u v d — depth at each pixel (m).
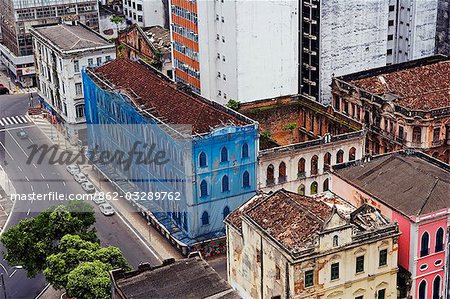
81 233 99.69
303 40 150.50
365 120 132.12
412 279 88.19
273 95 145.38
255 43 140.00
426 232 87.06
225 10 139.88
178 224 113.19
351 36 147.50
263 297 86.25
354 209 89.06
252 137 108.31
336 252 80.88
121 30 184.50
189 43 155.25
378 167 97.19
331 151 115.25
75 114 149.62
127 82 130.00
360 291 84.31
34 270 97.81
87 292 86.06
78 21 177.00
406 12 158.25
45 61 159.25
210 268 80.44
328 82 148.75
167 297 75.19
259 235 84.38
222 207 110.00
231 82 143.75
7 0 188.00
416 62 147.25
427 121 120.94
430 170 94.56
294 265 78.81
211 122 109.94
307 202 88.19
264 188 112.31
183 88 126.69
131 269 91.38
